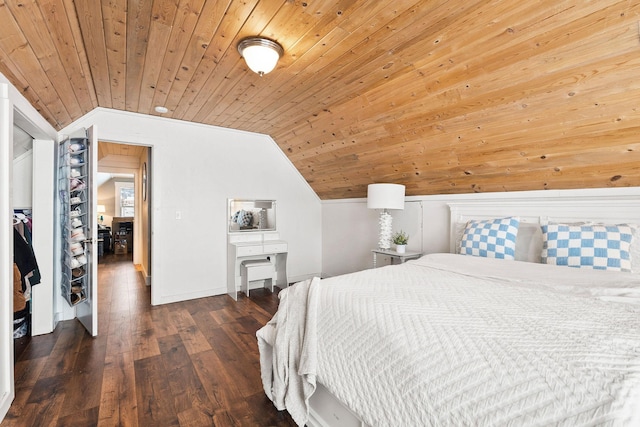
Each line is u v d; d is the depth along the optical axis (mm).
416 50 1932
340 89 2582
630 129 1807
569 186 2402
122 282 4844
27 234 2748
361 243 4406
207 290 4098
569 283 1705
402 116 2621
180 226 3891
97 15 1634
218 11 1637
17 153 2846
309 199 4988
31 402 1850
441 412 997
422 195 3566
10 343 1796
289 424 1705
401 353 1166
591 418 742
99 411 1783
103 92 2850
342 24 1722
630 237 1943
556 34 1543
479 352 1014
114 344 2645
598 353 914
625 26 1389
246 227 4359
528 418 828
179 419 1731
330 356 1479
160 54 2090
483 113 2193
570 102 1835
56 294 3123
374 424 1230
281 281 4543
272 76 2414
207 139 4043
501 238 2432
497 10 1518
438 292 1586
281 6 1593
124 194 8680
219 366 2303
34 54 1727
